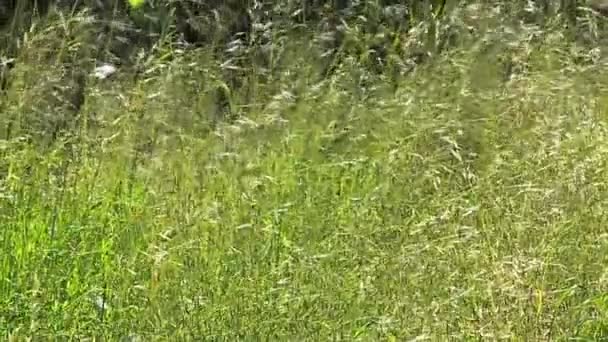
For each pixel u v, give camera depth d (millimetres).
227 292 4840
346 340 4730
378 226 5340
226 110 7305
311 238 5312
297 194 5824
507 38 7887
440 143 6281
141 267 5086
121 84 6488
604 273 5258
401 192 5742
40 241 5215
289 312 4785
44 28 6754
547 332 4906
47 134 5973
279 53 7633
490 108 6832
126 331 4777
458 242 5195
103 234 5340
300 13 8477
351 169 6203
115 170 5832
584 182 5664
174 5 8242
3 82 6281
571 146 6152
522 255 5215
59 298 4945
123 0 8031
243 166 6109
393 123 6676
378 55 8438
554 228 5367
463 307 4914
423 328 4809
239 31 8289
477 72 7457
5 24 7641
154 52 7543
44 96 6164
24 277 4969
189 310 4789
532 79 7168
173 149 6145
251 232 5219
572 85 7227
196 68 6992
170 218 5391
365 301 4875
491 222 5430
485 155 6254
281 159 6324
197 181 5812
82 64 6941
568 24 8750
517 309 4953
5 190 5395
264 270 4980
